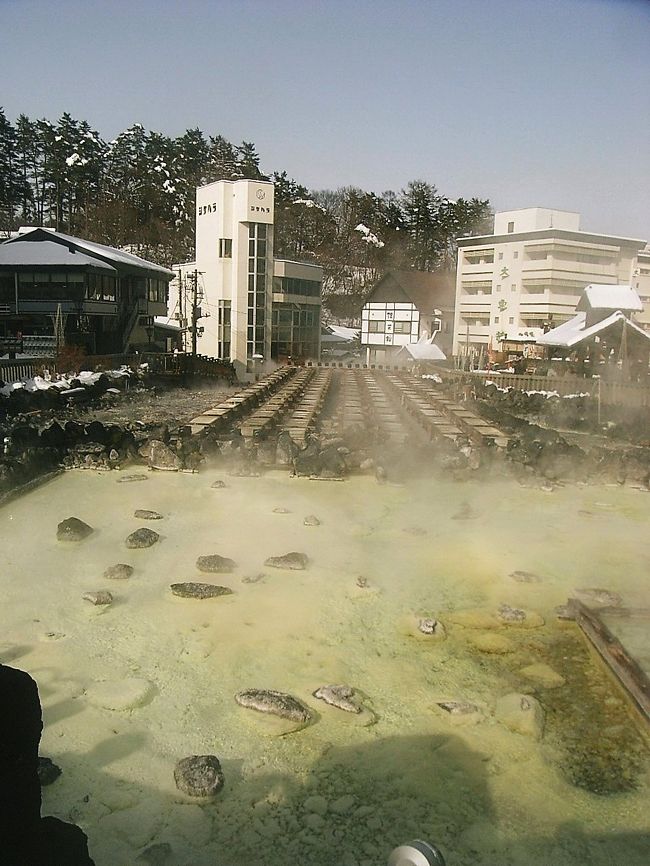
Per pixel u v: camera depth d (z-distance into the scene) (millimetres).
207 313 50781
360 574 8445
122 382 28859
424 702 5613
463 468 14289
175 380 33094
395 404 27766
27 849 2787
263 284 50969
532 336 51625
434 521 11000
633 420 23578
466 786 4574
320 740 5035
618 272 53812
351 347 72312
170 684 5754
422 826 4207
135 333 44719
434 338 61781
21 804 2795
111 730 5086
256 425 18422
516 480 14117
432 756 4875
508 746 5020
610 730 5270
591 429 23047
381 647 6559
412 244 85062
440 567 8812
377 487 13258
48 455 13656
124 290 43750
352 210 90188
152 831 4129
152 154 74875
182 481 13219
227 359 50781
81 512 10852
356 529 10328
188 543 9422
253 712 5309
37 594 7531
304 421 20812
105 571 8172
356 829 4176
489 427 19016
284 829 4172
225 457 14398
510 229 56250
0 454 13336
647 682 5578
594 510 12172
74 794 4402
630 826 4254
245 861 3938
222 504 11594
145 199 69250
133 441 14977
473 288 58812
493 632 6934
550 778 4676
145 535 9297
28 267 36562
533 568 8891
